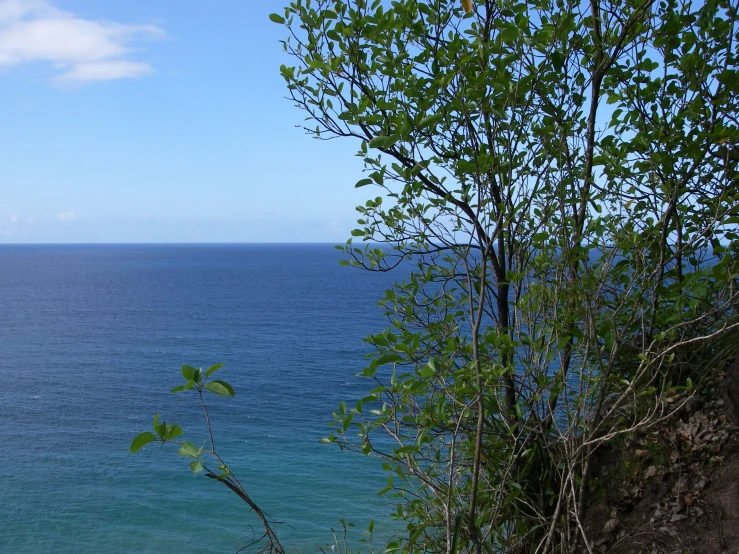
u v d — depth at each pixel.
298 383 50.31
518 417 3.74
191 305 123.50
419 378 3.58
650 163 3.84
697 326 4.16
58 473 30.88
